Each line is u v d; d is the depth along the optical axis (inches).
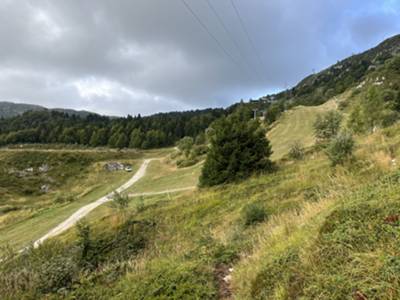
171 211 480.1
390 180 170.1
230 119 668.1
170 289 153.0
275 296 111.3
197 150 1942.7
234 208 419.2
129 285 169.2
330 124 776.3
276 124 2020.2
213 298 142.5
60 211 1005.8
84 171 2269.9
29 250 377.4
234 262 183.5
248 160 605.3
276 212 316.2
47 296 173.2
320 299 90.8
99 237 410.0
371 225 112.8
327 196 243.1
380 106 741.9
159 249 340.5
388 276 83.7
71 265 207.8
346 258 101.8
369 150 406.0
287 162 648.4
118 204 597.6
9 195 1680.6
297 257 128.6
